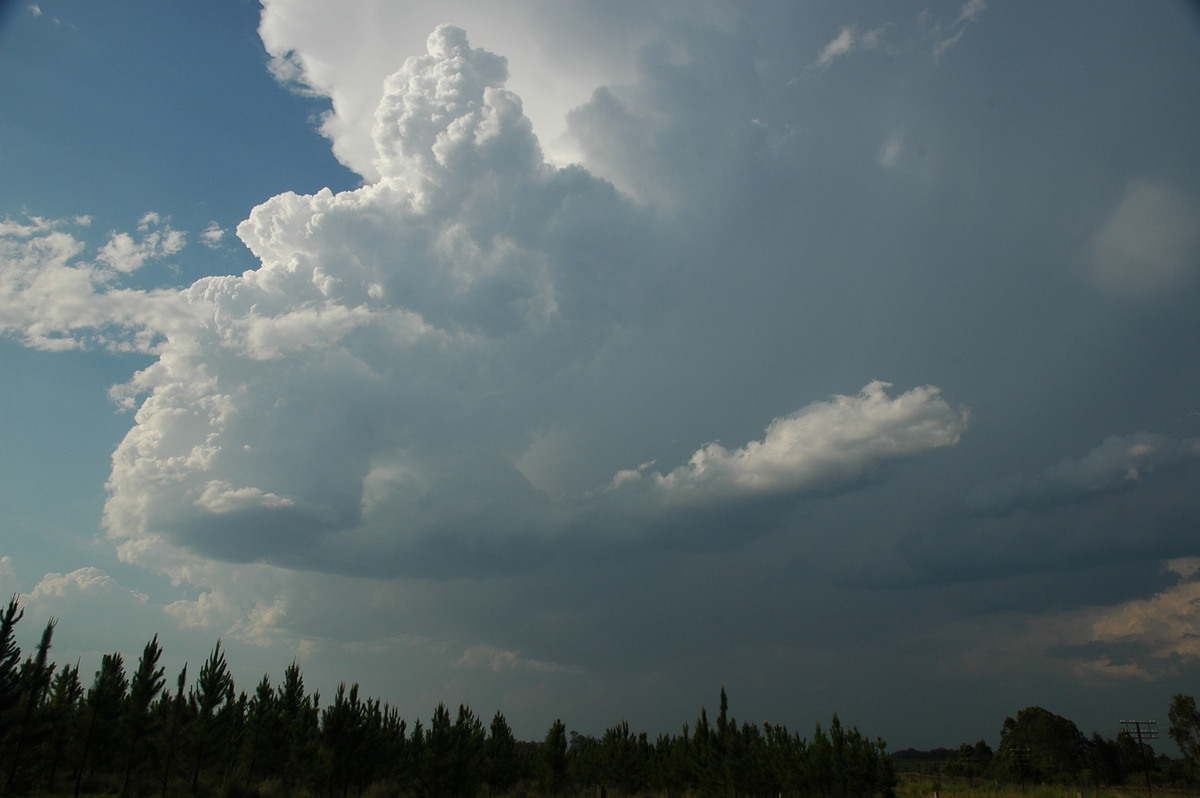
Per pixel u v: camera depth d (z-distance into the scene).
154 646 38.41
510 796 52.41
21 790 32.12
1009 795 55.84
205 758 38.81
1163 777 83.75
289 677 51.06
